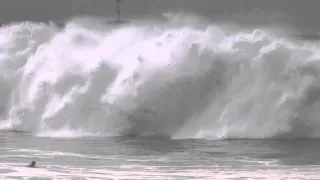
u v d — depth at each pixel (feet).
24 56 525.75
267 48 453.99
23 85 506.07
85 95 458.50
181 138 425.28
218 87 449.89
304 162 329.52
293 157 345.10
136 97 446.60
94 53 495.82
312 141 407.85
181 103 446.60
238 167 315.37
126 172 299.99
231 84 448.65
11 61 522.06
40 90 476.95
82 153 357.61
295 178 287.07
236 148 377.50
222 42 463.83
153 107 444.96
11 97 508.94
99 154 354.74
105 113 451.53
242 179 284.20
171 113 444.96
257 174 296.51
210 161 333.01
